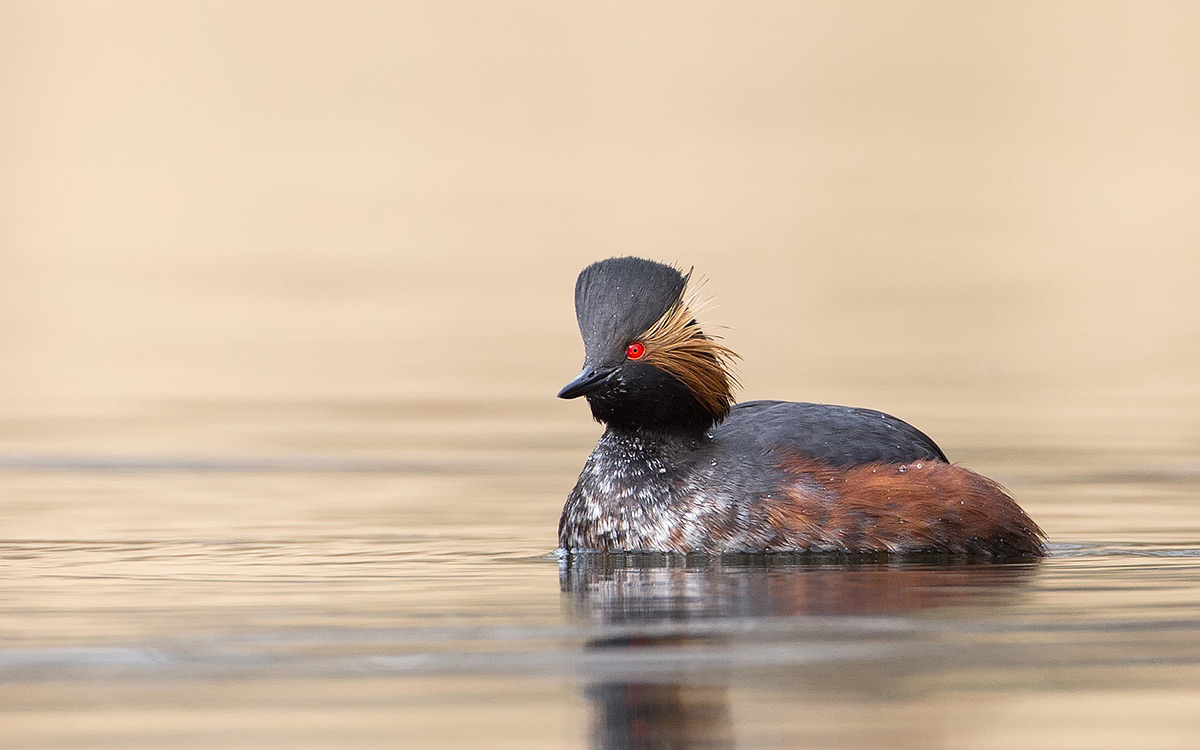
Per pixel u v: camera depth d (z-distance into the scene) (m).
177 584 9.97
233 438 16.86
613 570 10.62
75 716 7.24
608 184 44.31
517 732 7.02
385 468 15.08
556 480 14.46
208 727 7.09
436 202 42.06
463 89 57.88
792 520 11.23
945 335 24.50
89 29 58.09
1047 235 36.34
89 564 10.66
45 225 38.47
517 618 9.01
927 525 11.12
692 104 56.66
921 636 8.55
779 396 19.38
